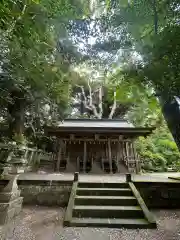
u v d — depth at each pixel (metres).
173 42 2.00
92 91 16.44
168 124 2.10
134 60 3.00
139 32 2.95
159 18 2.51
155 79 2.29
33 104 4.71
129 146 9.07
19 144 5.62
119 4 2.88
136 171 8.23
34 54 2.88
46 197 4.68
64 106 5.58
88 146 9.09
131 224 3.08
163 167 10.41
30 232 2.83
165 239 2.63
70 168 8.53
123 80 3.72
